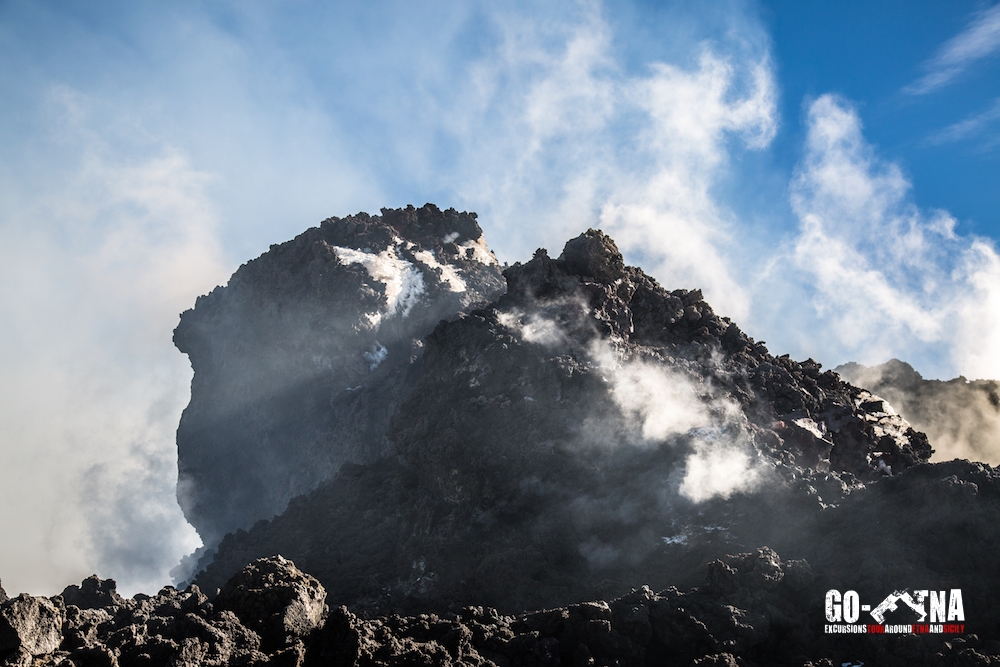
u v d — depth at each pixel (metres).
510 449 80.50
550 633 58.03
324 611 55.91
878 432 94.00
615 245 95.06
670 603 59.81
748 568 62.38
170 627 50.19
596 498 78.75
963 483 66.69
